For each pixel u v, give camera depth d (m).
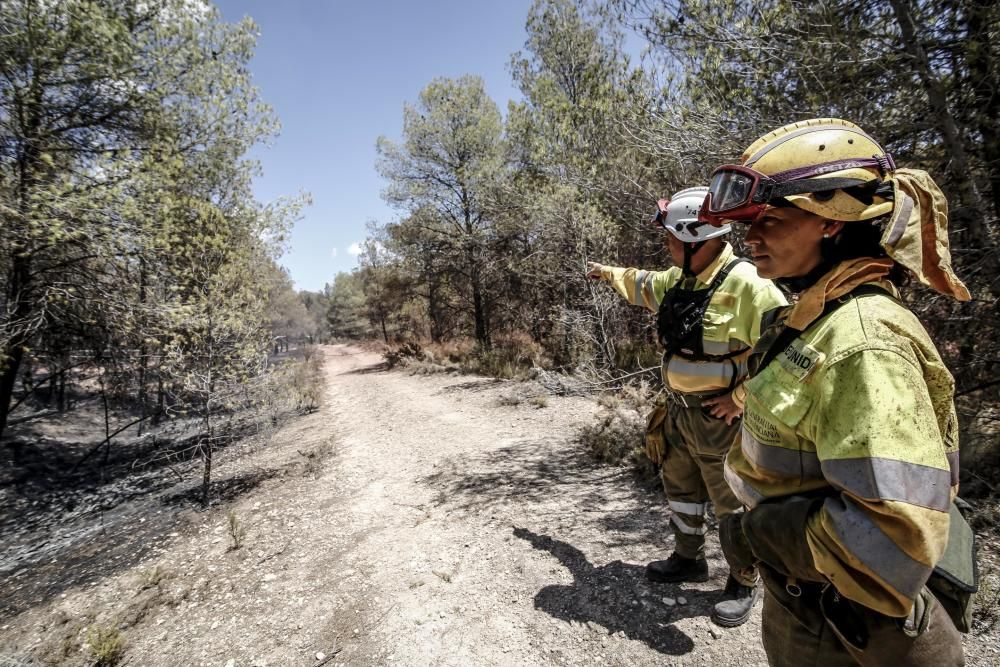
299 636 2.69
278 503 5.02
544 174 10.38
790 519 0.84
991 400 3.31
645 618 2.37
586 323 6.11
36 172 6.76
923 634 0.80
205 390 5.68
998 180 3.12
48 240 6.23
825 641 0.93
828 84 3.28
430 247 18.00
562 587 2.73
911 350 0.76
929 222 0.80
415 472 5.37
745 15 3.64
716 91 3.83
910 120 3.18
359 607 2.85
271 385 6.33
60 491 7.59
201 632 2.88
